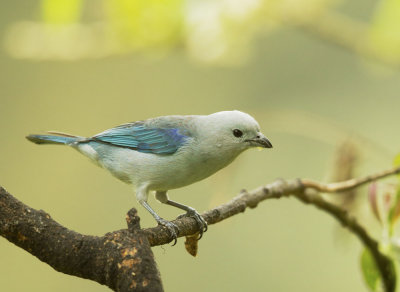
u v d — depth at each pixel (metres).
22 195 16.02
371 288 7.52
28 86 17.14
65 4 7.61
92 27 9.42
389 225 7.13
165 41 9.46
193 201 15.17
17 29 9.43
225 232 14.48
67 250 4.29
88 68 17.58
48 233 4.34
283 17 10.38
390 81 16.64
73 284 14.58
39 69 17.34
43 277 14.71
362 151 7.86
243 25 9.68
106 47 9.45
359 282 13.70
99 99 17.69
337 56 17.25
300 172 15.77
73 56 9.42
